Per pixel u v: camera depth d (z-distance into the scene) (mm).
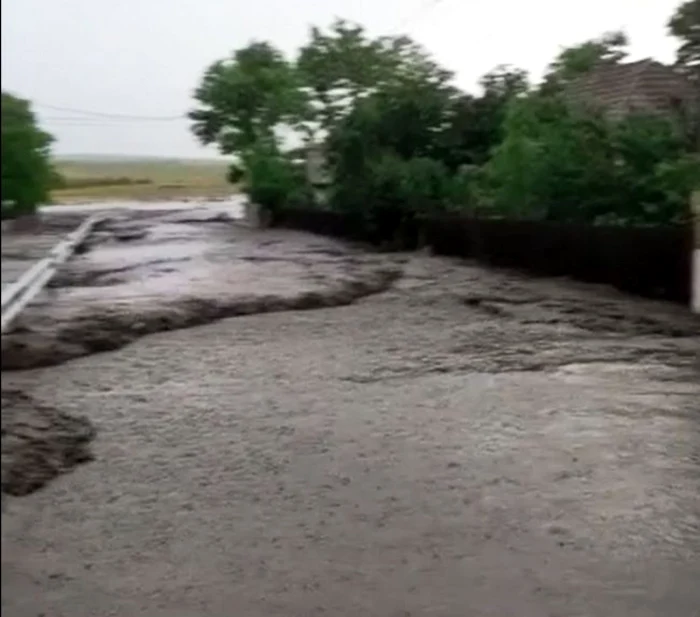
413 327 11469
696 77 14562
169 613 3443
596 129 17234
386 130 24281
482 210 20781
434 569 3955
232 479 5324
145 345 10062
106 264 16484
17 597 2602
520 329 11211
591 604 3576
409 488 5156
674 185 14930
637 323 11531
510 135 18812
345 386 8102
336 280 15844
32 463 4980
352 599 3662
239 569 3926
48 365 8531
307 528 4504
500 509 4789
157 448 5945
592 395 7605
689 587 3738
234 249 20297
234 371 8789
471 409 7164
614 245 15070
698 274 12695
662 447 5969
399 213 23438
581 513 4684
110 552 4062
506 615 3504
